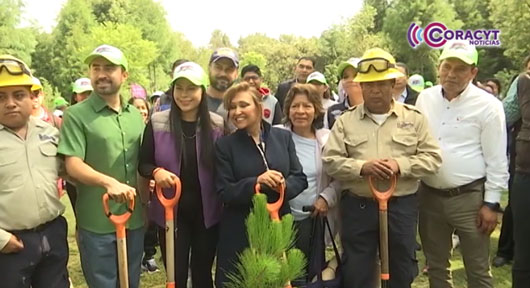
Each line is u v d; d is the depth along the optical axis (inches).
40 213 108.3
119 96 122.4
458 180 131.0
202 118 124.4
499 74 1005.8
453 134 130.9
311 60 271.4
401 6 1344.7
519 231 133.6
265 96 221.8
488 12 1396.4
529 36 919.0
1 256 106.1
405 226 124.0
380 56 122.7
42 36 1753.2
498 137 128.0
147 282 191.5
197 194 125.4
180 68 122.2
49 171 110.7
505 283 180.1
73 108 117.2
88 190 119.0
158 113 127.3
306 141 137.5
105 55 114.7
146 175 119.7
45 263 113.0
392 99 128.0
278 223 88.4
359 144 125.2
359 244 126.1
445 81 129.6
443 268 140.6
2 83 104.0
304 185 125.8
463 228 133.0
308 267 130.0
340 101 229.1
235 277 103.3
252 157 121.2
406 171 119.1
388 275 120.3
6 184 105.3
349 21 1526.8
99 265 119.8
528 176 130.3
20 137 108.5
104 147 116.6
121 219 106.7
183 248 126.5
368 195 125.3
